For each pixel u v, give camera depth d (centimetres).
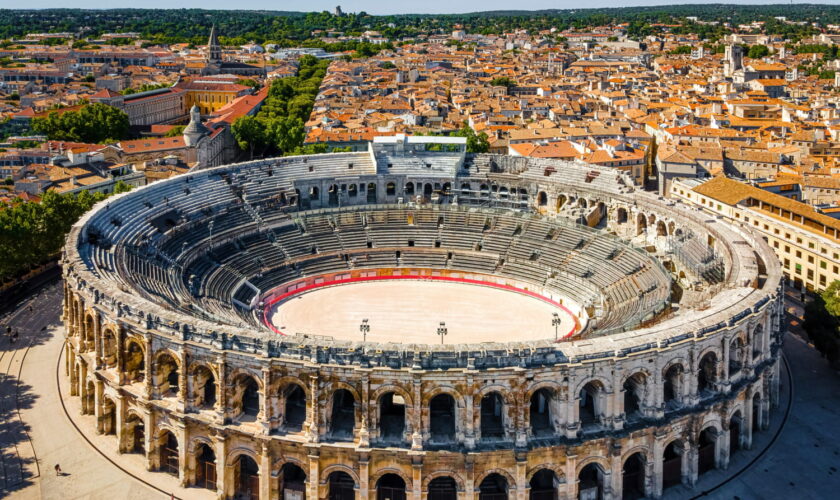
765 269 12450
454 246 17300
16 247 15525
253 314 14625
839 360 12450
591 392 9138
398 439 8794
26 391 11656
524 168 19038
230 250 16162
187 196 16588
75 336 11038
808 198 19938
